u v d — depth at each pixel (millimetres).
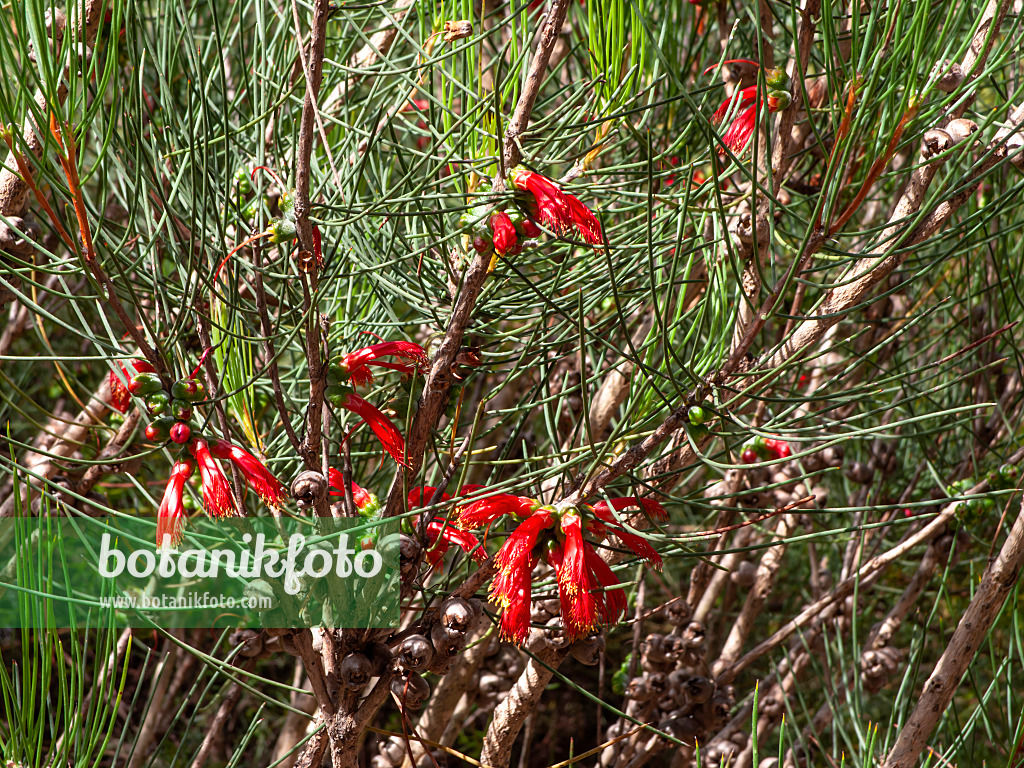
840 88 1021
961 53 1008
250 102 1127
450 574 1075
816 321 1067
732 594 1774
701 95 1181
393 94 1188
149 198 1073
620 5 1083
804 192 1182
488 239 1023
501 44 1307
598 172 1112
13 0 981
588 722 2432
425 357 1055
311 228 1021
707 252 1100
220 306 1074
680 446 1071
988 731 1113
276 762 1110
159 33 1098
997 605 1095
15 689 1036
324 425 1105
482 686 1253
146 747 1321
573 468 1087
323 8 1003
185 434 1021
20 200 1082
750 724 1318
